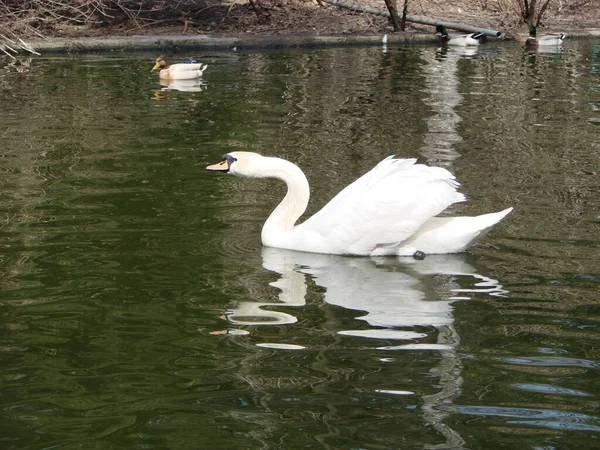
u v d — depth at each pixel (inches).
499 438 210.5
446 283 321.7
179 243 364.2
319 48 1048.8
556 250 356.2
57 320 283.4
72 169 482.3
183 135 577.9
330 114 652.7
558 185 455.2
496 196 433.7
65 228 379.6
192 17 1149.1
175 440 210.5
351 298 305.6
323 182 458.3
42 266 332.5
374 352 259.0
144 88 768.3
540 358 255.3
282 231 368.2
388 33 1132.5
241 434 212.7
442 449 205.8
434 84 797.9
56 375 245.0
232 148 539.2
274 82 799.1
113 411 224.8
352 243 356.2
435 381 240.1
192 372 246.2
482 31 1155.9
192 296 305.7
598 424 217.6
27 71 840.3
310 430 214.4
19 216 395.2
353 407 225.8
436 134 585.3
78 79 805.2
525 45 1127.6
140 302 299.3
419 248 356.8
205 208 415.2
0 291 307.4
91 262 338.3
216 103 697.0
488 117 647.1
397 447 206.5
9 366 250.5
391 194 353.1
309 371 246.4
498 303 299.9
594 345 264.7
